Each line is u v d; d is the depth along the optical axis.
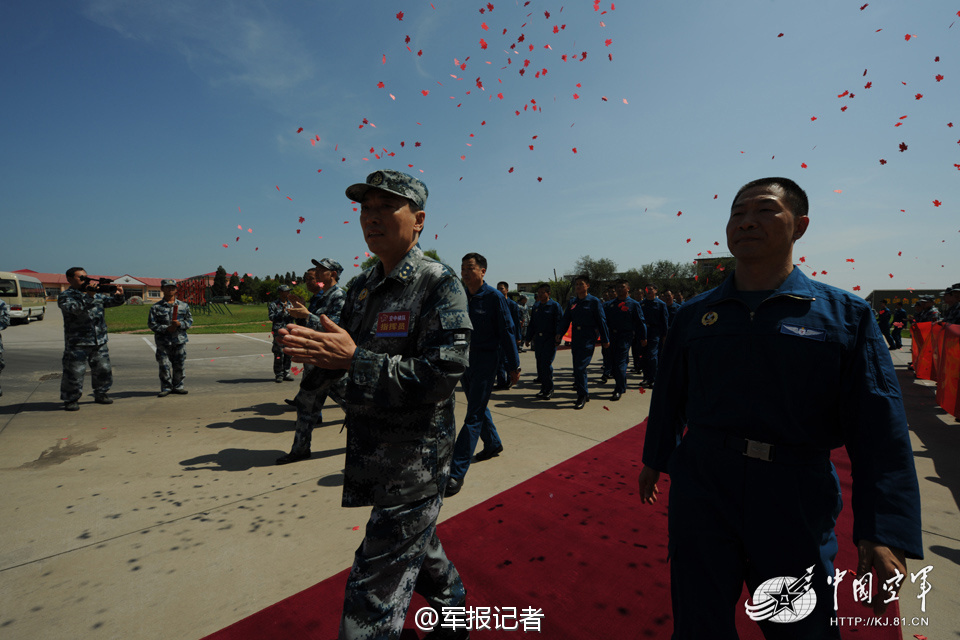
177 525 2.79
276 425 5.13
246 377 8.60
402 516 1.43
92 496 3.19
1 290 20.11
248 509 3.01
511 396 7.04
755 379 1.26
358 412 1.48
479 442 4.64
